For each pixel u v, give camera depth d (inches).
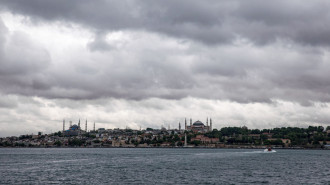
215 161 7785.4
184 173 5251.0
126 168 5964.6
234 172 5467.5
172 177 4773.6
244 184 4220.0
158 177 4763.8
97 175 4936.0
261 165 6924.2
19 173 5103.3
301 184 4276.6
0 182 4234.7
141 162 7367.1
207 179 4601.4
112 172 5324.8
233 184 4207.7
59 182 4256.9
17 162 7357.3
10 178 4566.9
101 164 6781.5
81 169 5738.2
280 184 4259.4
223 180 4532.5
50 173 5123.0
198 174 5137.8
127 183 4215.1
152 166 6382.9
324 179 4773.6
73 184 4114.2
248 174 5216.5
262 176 5014.8
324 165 7190.0
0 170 5521.7
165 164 6850.4
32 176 4776.1
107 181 4362.7
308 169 6205.7
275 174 5300.2
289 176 5068.9
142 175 4970.5
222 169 5925.2
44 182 4252.0
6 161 7741.1
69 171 5418.3
